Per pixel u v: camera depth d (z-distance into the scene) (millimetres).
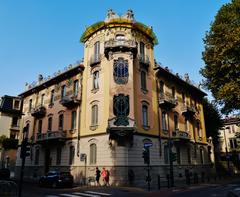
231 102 18812
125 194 16156
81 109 27766
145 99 26516
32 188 20547
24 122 38531
